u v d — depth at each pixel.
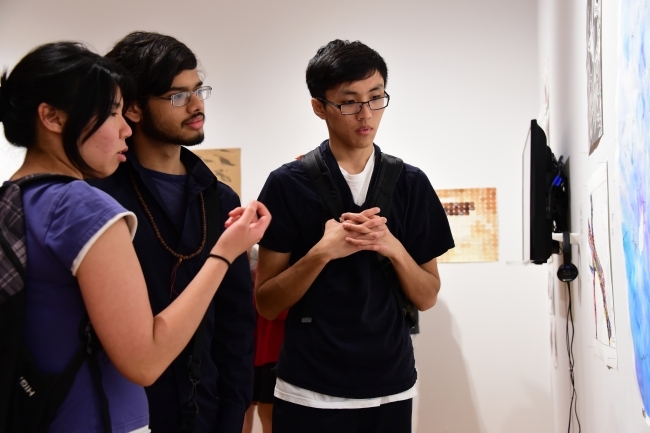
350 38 4.10
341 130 1.90
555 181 2.44
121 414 1.17
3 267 1.08
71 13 4.39
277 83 4.17
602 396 1.81
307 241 1.97
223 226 1.72
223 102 4.20
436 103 3.97
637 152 1.21
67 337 1.11
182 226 1.63
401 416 1.90
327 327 1.86
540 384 3.78
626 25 1.28
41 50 1.19
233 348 1.67
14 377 1.07
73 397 1.11
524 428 3.78
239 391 1.65
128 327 1.09
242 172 4.15
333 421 1.84
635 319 1.28
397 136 3.99
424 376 3.88
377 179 1.96
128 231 1.15
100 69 1.19
